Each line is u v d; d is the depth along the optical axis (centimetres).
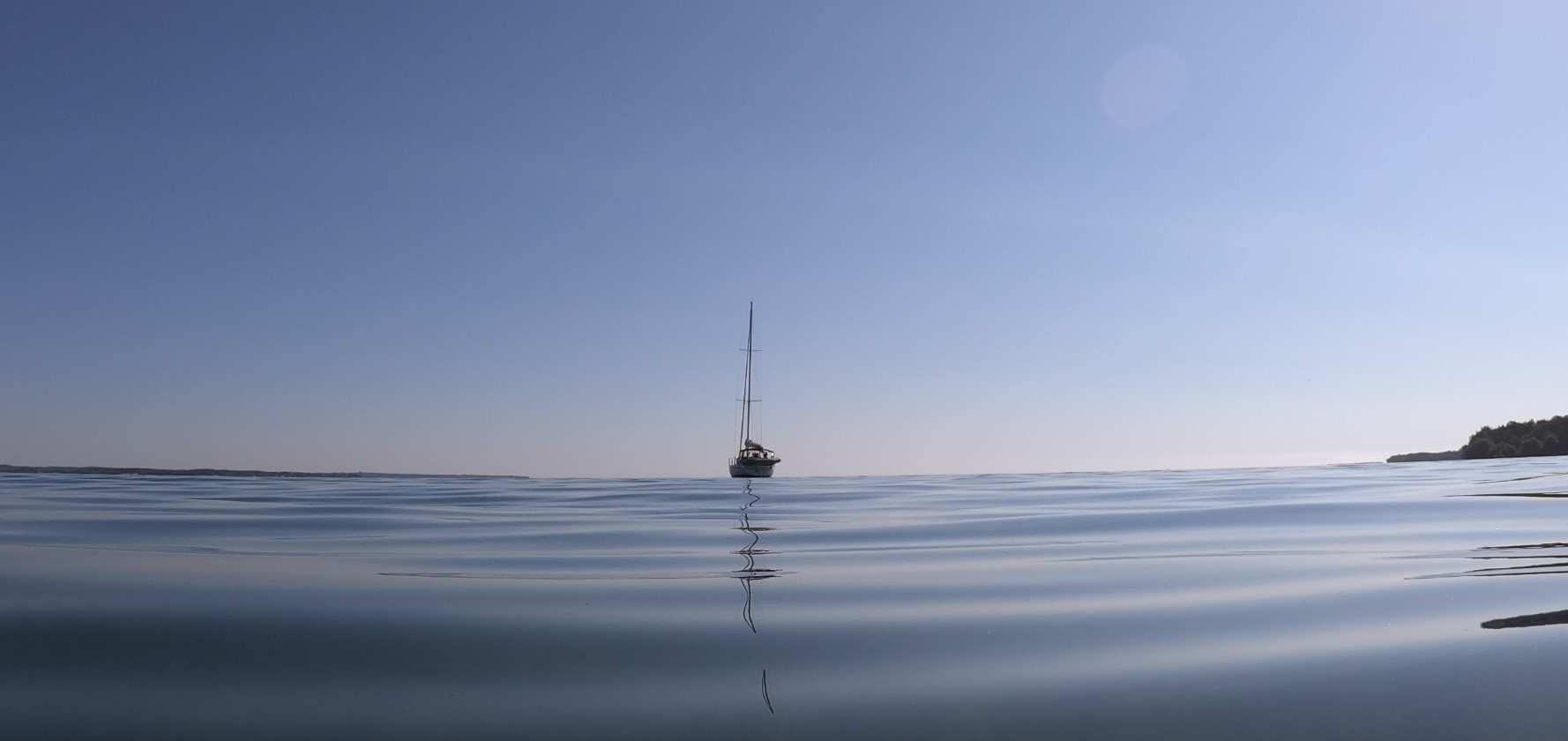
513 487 2973
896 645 626
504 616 716
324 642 633
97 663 585
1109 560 1032
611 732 468
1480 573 864
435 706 507
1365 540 1166
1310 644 609
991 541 1258
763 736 462
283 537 1312
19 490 2584
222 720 489
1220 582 862
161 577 905
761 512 1856
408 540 1287
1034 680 545
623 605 760
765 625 685
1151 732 461
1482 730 450
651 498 2366
